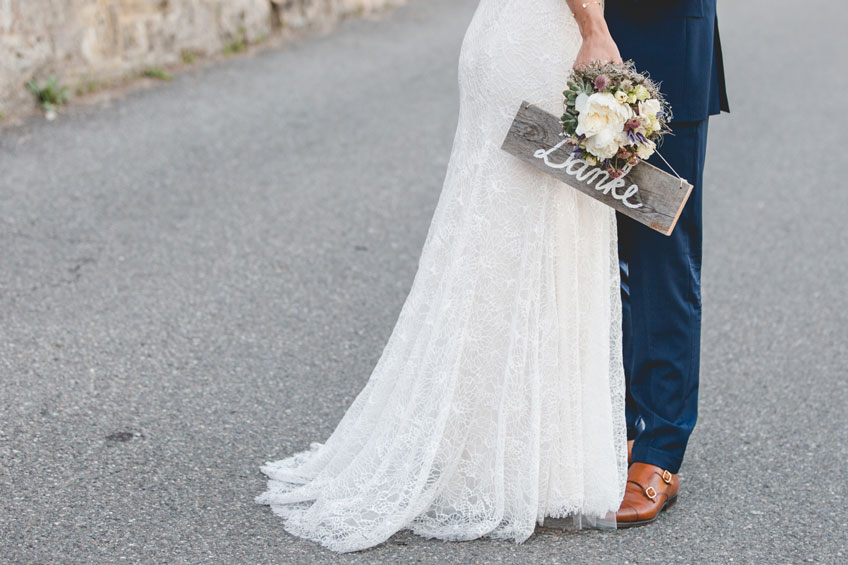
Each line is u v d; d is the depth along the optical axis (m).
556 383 2.49
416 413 2.52
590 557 2.46
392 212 5.31
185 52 7.99
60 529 2.46
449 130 6.86
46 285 4.06
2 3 6.14
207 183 5.48
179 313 3.91
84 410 3.11
